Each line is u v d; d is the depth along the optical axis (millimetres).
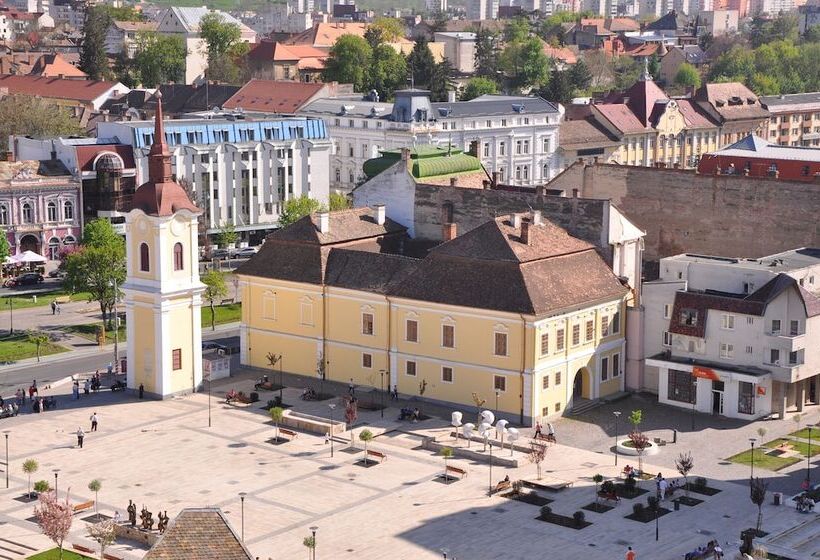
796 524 117312
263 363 170125
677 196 187625
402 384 156750
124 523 116312
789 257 162875
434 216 176875
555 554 110625
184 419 148750
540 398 146750
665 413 151625
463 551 111188
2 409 149875
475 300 148125
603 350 155500
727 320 150375
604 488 123000
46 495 111812
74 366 174750
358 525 117000
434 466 133125
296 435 142625
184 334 158625
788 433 144250
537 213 156875
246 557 80938
